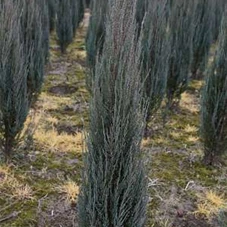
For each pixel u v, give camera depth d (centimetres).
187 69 668
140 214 296
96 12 691
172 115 691
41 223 399
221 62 488
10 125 461
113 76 265
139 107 275
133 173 276
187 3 675
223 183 502
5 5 438
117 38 262
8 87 445
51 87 774
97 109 271
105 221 281
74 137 564
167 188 476
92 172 277
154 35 528
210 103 504
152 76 534
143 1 680
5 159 486
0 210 410
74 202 432
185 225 418
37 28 559
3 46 436
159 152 558
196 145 588
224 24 491
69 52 1070
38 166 492
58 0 1005
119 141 269
